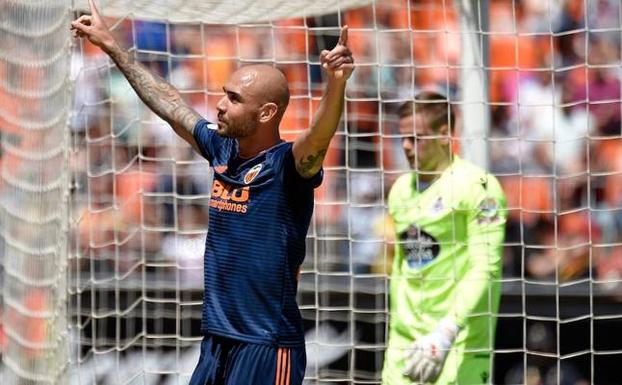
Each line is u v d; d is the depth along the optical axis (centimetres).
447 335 1898
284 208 1392
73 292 2314
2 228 2358
